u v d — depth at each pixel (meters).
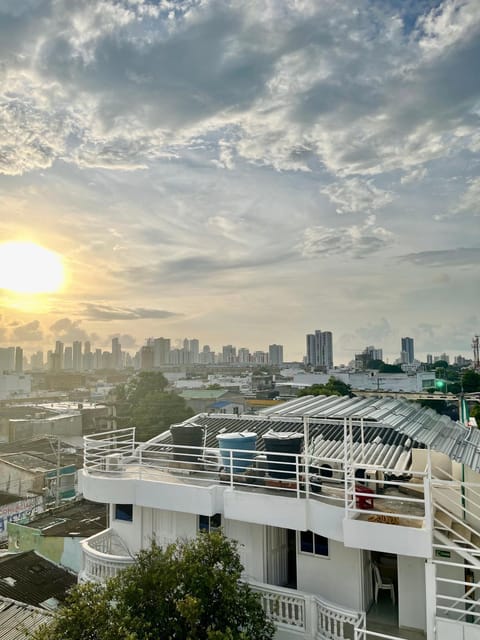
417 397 18.52
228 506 12.71
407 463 13.83
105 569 13.49
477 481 12.52
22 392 118.75
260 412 13.23
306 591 12.72
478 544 11.48
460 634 9.25
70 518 30.77
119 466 15.13
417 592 11.71
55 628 8.91
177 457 15.92
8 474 42.97
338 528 11.24
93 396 111.62
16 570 23.80
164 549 14.45
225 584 9.70
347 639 10.82
